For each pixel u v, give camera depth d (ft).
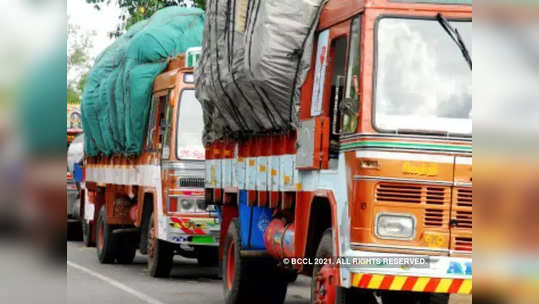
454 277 26.71
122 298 44.09
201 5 80.79
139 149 57.93
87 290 47.42
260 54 33.58
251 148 40.01
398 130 27.04
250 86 35.47
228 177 43.80
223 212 45.09
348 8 29.78
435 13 27.96
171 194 51.88
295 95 33.73
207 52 42.57
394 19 27.94
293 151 34.35
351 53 29.04
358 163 27.17
